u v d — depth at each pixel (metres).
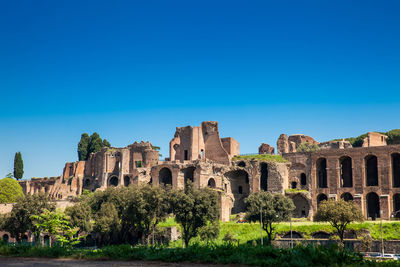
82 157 182.88
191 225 89.00
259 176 125.62
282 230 93.19
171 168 125.56
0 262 32.50
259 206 89.31
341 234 83.75
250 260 30.58
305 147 145.38
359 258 30.20
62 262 32.31
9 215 105.06
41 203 96.88
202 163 121.69
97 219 94.50
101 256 34.41
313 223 97.62
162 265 30.56
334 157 120.88
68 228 91.81
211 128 137.50
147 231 90.38
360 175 116.62
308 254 30.20
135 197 88.69
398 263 29.72
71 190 161.50
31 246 38.06
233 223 102.94
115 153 156.38
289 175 127.00
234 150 138.62
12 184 146.75
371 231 86.81
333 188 119.44
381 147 115.06
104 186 152.50
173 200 85.19
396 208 116.38
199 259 32.06
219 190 116.62
